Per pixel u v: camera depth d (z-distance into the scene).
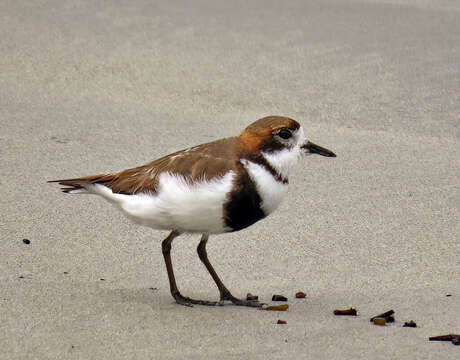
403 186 13.23
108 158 13.90
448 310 8.88
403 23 20.73
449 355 7.61
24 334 8.02
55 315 8.54
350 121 15.99
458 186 13.22
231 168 8.65
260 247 11.10
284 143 8.83
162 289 9.72
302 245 11.16
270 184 8.80
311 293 9.61
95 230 11.38
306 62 18.52
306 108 16.47
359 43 19.48
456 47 19.09
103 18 20.66
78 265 10.23
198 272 10.34
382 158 14.37
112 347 7.79
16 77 17.44
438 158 14.39
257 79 17.66
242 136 8.84
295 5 22.11
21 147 14.20
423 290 9.62
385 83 17.52
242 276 10.23
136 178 9.05
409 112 16.36
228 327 8.41
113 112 16.05
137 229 11.52
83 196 12.55
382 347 7.82
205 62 18.41
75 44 19.11
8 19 20.25
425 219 12.03
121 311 8.77
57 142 14.51
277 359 7.55
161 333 8.17
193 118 15.86
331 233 11.55
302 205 12.49
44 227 11.34
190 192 8.62
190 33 19.97
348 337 8.09
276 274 10.29
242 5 21.97
